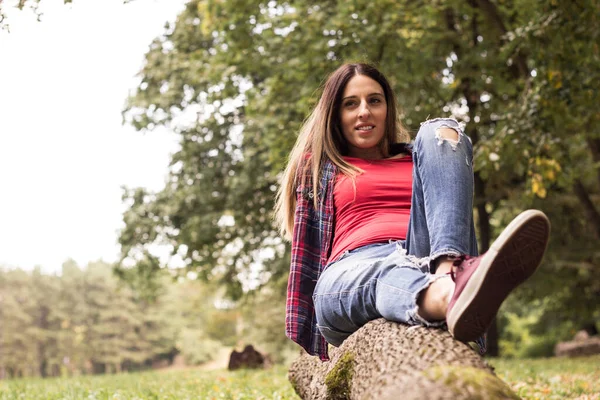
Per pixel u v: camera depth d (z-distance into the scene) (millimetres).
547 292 18156
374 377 2441
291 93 12570
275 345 35000
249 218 17609
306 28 11359
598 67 8711
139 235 17781
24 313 81250
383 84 3402
